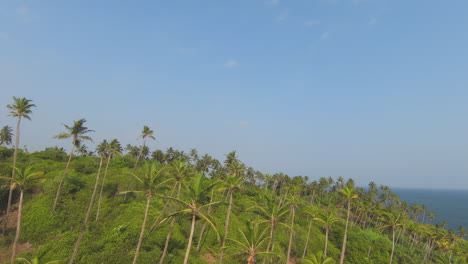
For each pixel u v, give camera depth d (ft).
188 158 393.09
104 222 177.17
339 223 314.55
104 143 218.59
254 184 443.73
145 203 202.39
